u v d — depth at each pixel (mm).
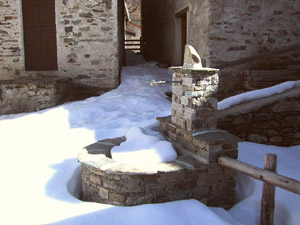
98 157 3951
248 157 4480
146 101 7320
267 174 3150
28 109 7977
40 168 4477
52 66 9086
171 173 3527
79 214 3328
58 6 8758
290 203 3430
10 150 5164
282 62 7410
